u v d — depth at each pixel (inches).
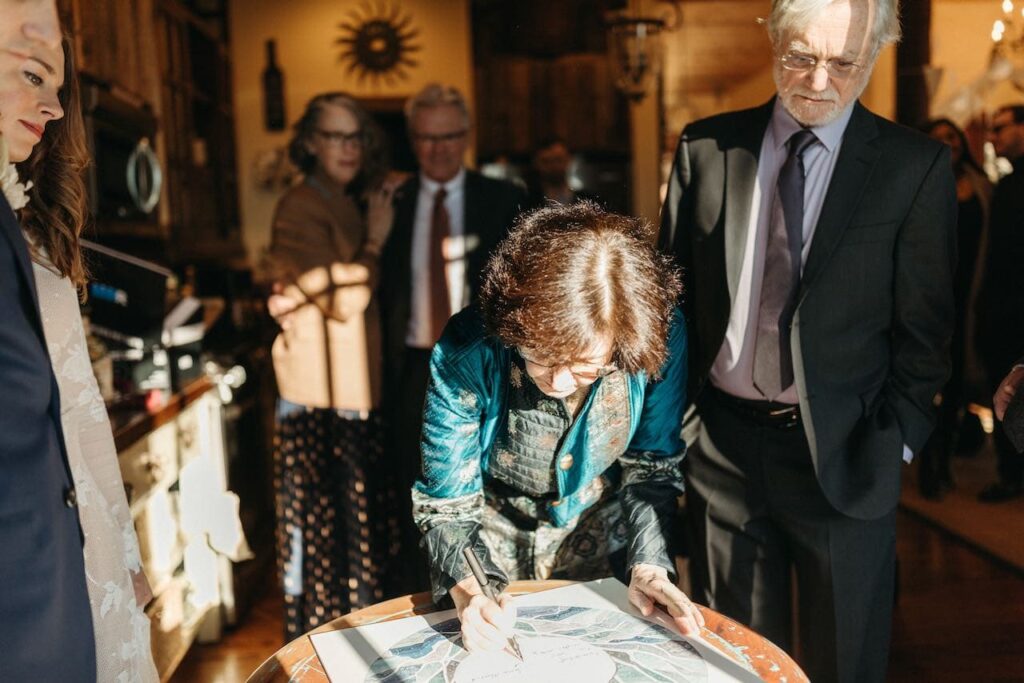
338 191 115.1
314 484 114.5
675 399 60.2
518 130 249.6
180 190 173.5
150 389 108.3
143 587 60.2
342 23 228.2
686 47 278.7
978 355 164.4
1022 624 120.5
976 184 162.7
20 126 49.7
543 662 48.9
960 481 180.2
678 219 74.0
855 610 70.4
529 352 48.2
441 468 57.5
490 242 115.5
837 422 67.9
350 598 116.9
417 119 113.7
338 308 110.9
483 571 53.7
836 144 67.7
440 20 229.8
